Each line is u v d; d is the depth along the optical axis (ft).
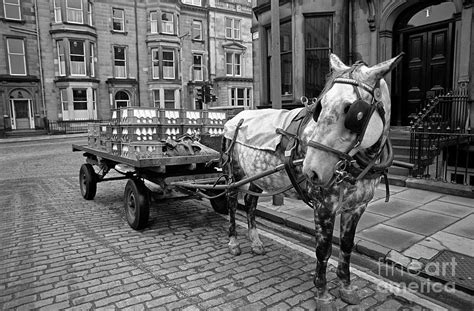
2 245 16.78
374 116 8.61
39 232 18.62
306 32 36.52
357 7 33.12
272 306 11.12
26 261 14.85
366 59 32.76
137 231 18.69
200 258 15.02
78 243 16.93
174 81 107.04
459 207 19.53
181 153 18.45
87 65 94.12
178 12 108.99
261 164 12.62
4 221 20.67
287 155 10.52
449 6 27.96
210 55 117.80
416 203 20.43
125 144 19.29
